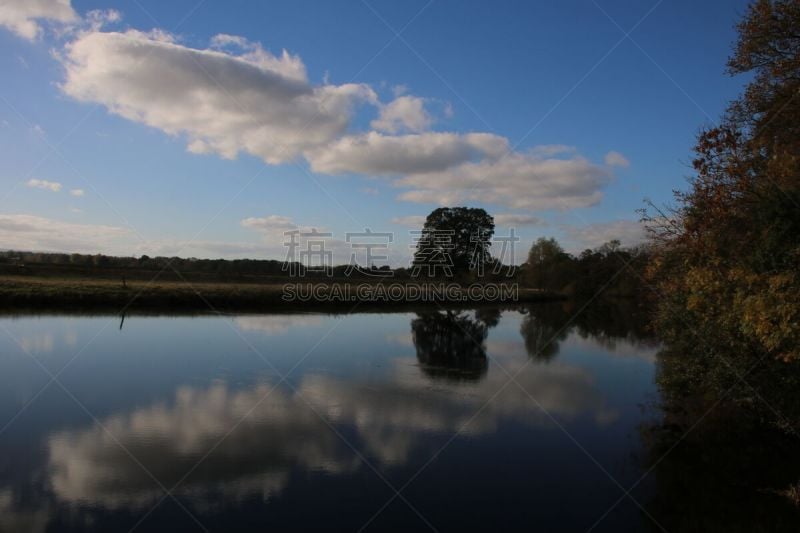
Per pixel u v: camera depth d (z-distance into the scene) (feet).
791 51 49.39
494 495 32.81
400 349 84.58
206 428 43.09
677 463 38.09
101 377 57.72
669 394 54.08
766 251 35.42
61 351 70.03
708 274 40.50
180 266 207.82
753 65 51.98
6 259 172.55
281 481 33.99
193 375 60.13
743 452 39.88
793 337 30.48
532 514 30.45
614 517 30.30
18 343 74.13
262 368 65.31
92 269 175.63
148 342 79.10
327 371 65.51
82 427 42.39
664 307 54.03
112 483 32.94
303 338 90.53
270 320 113.19
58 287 118.93
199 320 106.22
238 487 32.91
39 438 39.83
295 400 51.98
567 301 226.58
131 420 44.34
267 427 43.80
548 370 72.13
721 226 43.93
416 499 32.04
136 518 28.91
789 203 35.04
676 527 28.99
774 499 32.27
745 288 36.70
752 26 50.60
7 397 49.49
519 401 54.44
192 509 30.01
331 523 28.99
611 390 60.49
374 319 126.21
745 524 29.22
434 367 70.95
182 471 34.94
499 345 94.07
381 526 28.78
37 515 28.89
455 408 51.21
